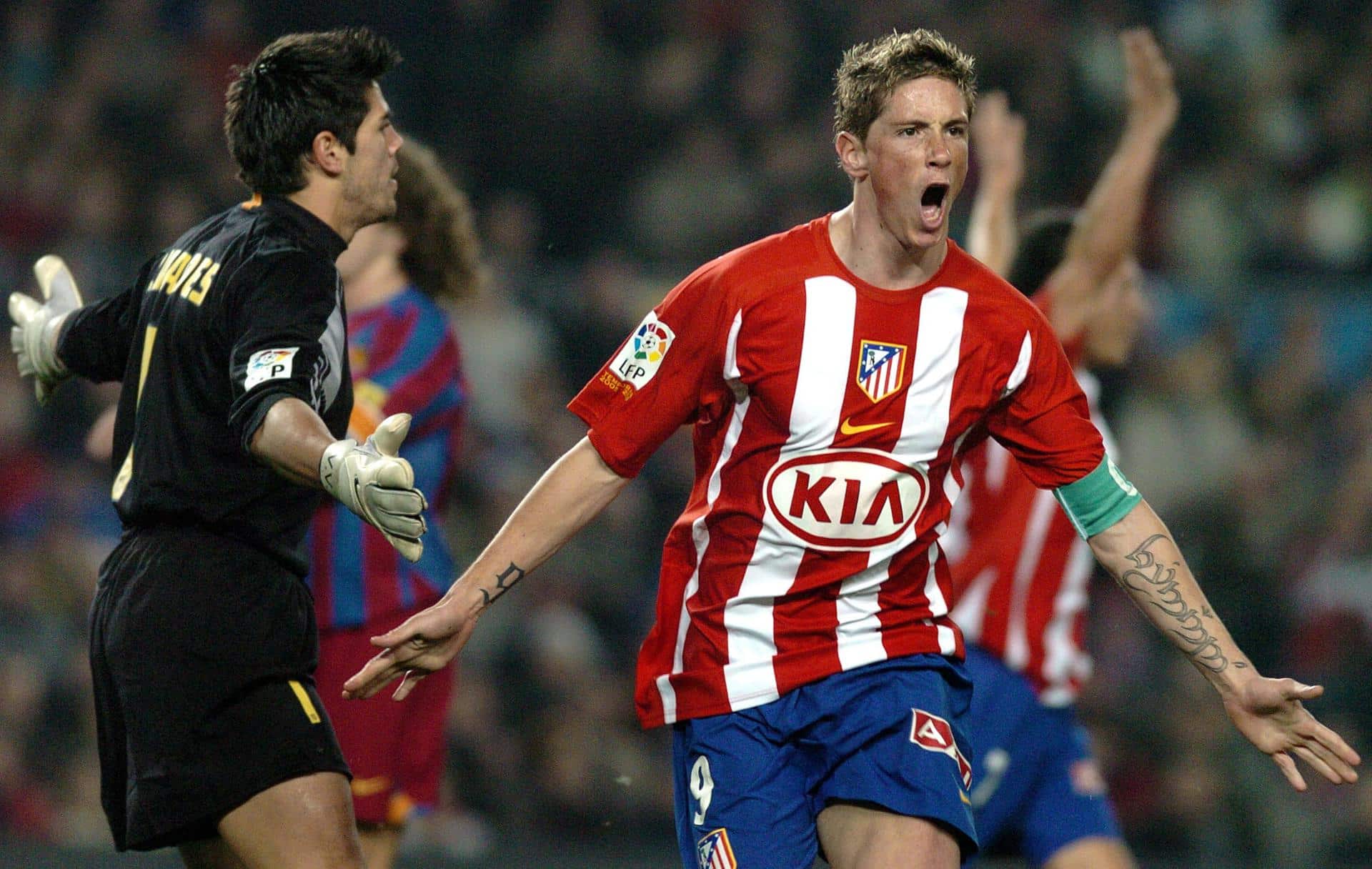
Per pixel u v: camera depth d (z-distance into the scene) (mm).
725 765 12133
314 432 10633
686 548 12430
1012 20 44094
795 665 12047
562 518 12117
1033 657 16469
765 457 11922
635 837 29453
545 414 32281
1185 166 42844
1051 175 41625
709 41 43250
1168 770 29125
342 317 11938
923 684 12141
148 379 11867
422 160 16844
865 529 11867
